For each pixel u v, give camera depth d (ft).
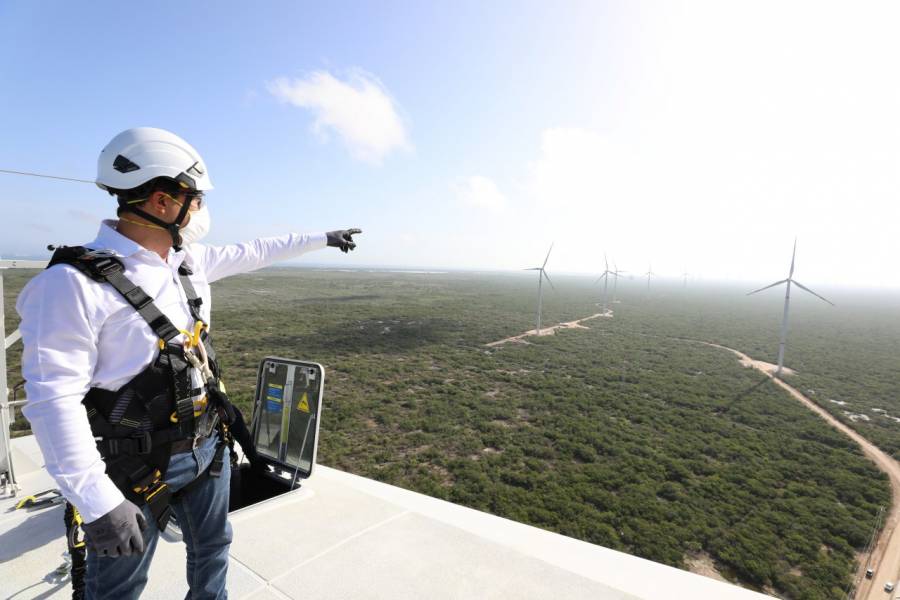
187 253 5.99
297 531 10.12
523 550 10.19
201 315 5.56
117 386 4.56
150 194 4.82
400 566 8.99
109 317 4.33
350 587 8.30
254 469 12.79
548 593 8.38
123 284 4.41
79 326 4.10
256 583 8.34
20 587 8.24
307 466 11.47
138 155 4.74
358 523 10.57
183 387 4.83
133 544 4.23
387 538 10.00
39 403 3.86
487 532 11.00
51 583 8.40
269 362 12.69
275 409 12.43
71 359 4.09
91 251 4.45
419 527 10.52
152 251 5.00
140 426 4.63
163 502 4.74
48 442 3.85
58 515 10.73
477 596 8.19
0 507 11.00
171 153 4.88
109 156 4.84
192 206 5.33
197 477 5.24
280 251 7.95
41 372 3.93
